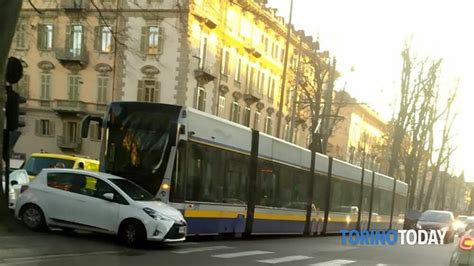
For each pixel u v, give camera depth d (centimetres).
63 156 1975
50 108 4697
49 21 4512
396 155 4847
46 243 1118
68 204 1226
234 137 1612
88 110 4600
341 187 2547
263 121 5912
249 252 1341
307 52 5081
